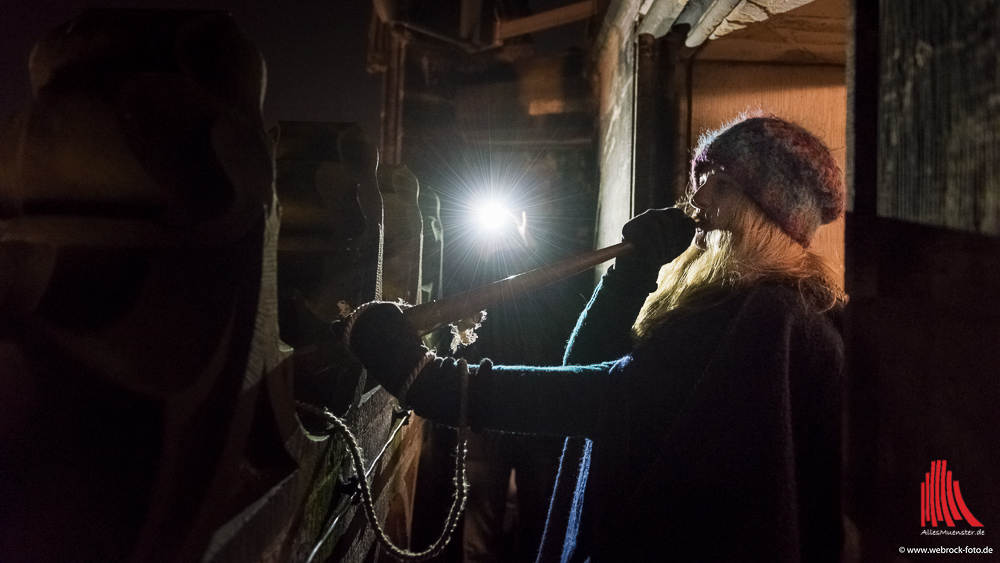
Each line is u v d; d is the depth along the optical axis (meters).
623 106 3.27
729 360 0.86
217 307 0.67
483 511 2.93
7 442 0.58
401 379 0.90
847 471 0.84
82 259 0.62
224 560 0.65
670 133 2.55
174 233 0.64
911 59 0.78
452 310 0.98
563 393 0.91
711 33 2.33
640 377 0.90
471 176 4.71
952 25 0.71
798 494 0.88
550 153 4.68
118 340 0.59
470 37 4.56
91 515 0.57
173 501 0.59
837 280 0.99
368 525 1.46
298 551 0.92
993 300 0.63
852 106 0.88
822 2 2.02
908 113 0.79
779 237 0.96
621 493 0.88
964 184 0.68
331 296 1.12
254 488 0.78
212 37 0.71
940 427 0.70
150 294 0.62
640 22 2.93
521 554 2.93
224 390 0.67
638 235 1.04
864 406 0.83
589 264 1.02
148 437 0.58
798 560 0.78
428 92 4.70
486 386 0.91
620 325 1.06
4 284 0.61
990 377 0.64
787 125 0.98
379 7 4.45
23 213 0.65
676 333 0.91
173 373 0.60
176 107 0.65
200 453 0.64
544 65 4.72
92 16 0.71
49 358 0.59
